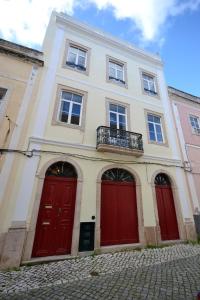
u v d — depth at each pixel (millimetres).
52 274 3867
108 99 7715
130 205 6508
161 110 8930
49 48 7398
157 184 7367
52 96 6551
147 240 6137
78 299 2885
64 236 5223
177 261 4660
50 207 5312
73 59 7879
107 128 6680
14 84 6133
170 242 6453
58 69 7148
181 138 8750
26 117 5855
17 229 4582
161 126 8625
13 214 4711
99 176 6199
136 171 6934
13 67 6352
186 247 6023
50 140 5867
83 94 7230
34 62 6762
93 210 5699
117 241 5855
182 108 9789
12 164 5156
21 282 3492
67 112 6723
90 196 5824
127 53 9648
